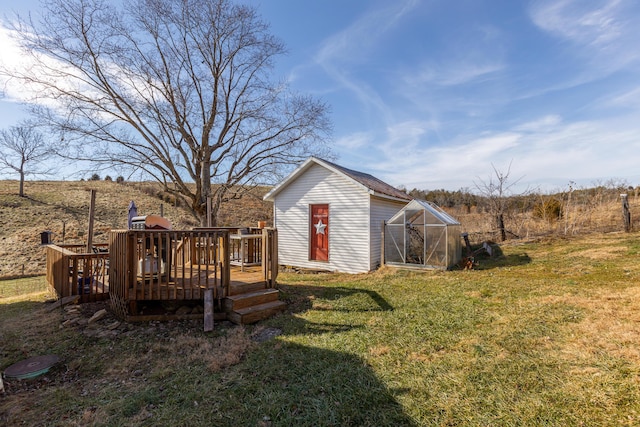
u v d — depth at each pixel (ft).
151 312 18.94
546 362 11.28
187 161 50.21
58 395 11.26
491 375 10.76
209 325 17.06
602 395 9.10
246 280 21.98
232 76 53.11
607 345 11.98
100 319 19.13
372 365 12.13
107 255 24.73
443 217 35.42
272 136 55.01
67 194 100.32
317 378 11.35
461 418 8.70
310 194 41.81
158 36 46.93
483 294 21.71
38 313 21.59
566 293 19.86
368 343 14.33
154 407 10.16
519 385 10.05
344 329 16.46
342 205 38.88
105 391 11.43
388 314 18.65
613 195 55.31
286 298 23.36
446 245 32.60
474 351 12.74
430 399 9.66
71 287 23.58
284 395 10.37
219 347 14.85
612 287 20.48
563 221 53.98
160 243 18.34
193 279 21.12
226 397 10.46
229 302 18.78
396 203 43.78
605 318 14.82
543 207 55.88
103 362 13.88
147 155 48.47
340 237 38.93
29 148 72.95
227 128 54.24
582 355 11.49
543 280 24.53
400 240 36.32
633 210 53.98
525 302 18.78
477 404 9.26
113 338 16.31
